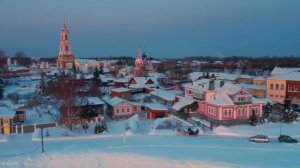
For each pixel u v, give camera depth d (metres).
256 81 114.94
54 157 48.25
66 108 72.06
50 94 104.81
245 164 43.16
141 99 101.50
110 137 61.62
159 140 58.19
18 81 160.75
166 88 119.62
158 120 72.88
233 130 63.97
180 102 80.50
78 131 67.06
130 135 62.78
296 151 49.88
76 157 48.12
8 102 97.00
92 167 44.38
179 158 46.47
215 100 70.69
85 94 97.75
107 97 101.94
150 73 167.00
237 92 69.81
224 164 43.22
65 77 115.31
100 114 76.44
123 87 121.38
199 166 43.03
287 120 69.50
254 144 54.69
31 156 48.72
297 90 89.38
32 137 62.00
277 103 79.75
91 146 54.62
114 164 45.16
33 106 89.88
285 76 93.12
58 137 61.56
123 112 80.00
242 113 69.94
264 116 71.75
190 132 61.91
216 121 69.81
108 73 194.00
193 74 147.50
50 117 78.94
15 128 66.81
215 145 54.03
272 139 58.25
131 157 47.56
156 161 45.47
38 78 173.25
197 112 78.00
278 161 44.44
